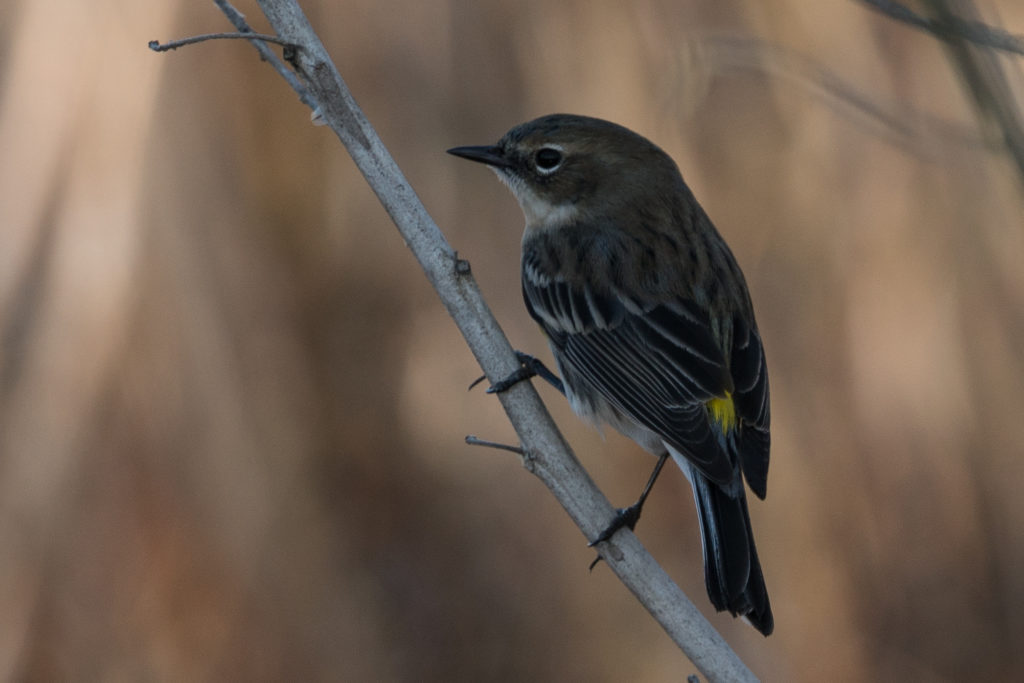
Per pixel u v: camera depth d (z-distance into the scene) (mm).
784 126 12312
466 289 7109
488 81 12328
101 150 11109
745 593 7043
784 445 12633
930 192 12484
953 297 12648
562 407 12273
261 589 11922
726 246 8945
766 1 12258
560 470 6922
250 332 11945
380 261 12570
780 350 12633
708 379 8078
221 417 11672
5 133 10969
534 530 12984
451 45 12320
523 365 7109
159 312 11422
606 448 12328
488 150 9102
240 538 11758
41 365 11086
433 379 12766
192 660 11664
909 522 12836
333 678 12109
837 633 12555
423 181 12305
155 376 11422
